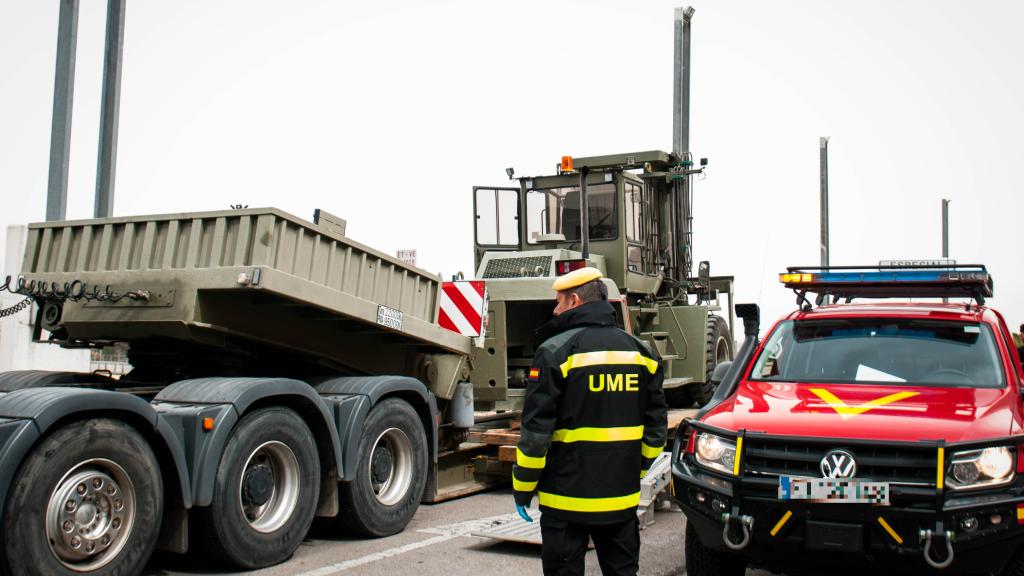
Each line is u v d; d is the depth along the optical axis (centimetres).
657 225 1353
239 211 624
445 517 793
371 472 703
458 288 886
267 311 689
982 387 560
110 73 1253
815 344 634
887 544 448
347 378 726
